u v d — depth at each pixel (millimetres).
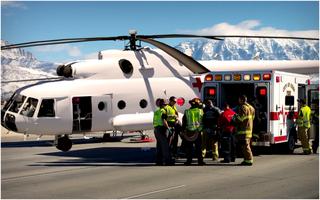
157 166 12039
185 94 19703
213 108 12633
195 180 9672
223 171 10953
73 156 14641
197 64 17688
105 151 16156
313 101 15992
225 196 7988
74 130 17281
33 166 12273
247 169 11266
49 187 9047
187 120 12086
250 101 14016
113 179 9938
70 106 17109
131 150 16469
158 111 12234
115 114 18203
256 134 13508
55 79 18266
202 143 13086
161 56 19703
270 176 10125
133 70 18844
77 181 9734
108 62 18453
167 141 12203
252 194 8141
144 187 8914
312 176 10109
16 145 19094
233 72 13852
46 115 16844
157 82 19203
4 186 9195
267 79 13422
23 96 17016
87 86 17609
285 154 14633
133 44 19266
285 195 8055
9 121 16984
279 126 13820
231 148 12758
